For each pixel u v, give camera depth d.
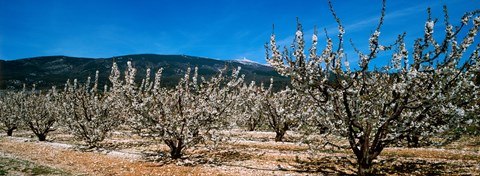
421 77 14.66
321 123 17.48
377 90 15.73
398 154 23.14
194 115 22.81
